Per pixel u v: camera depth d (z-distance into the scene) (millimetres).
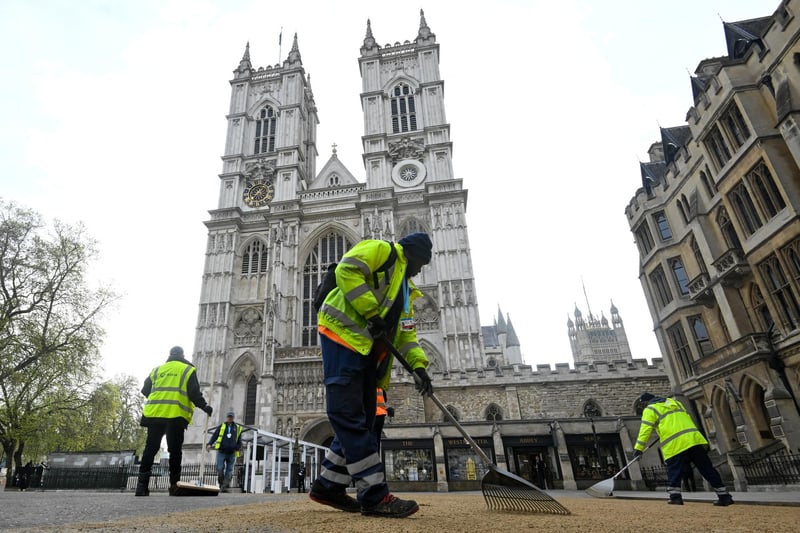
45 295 36500
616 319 121312
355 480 3479
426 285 48250
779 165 20750
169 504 4754
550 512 4023
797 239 20125
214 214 55625
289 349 44344
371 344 3873
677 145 31141
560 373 34062
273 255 51188
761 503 8812
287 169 57281
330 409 3748
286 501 5660
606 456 27641
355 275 3898
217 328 48906
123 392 63094
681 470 8492
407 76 62188
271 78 65750
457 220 50406
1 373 32812
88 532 2373
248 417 45656
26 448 40531
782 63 20875
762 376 20828
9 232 35281
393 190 52906
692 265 28422
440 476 26844
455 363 43656
